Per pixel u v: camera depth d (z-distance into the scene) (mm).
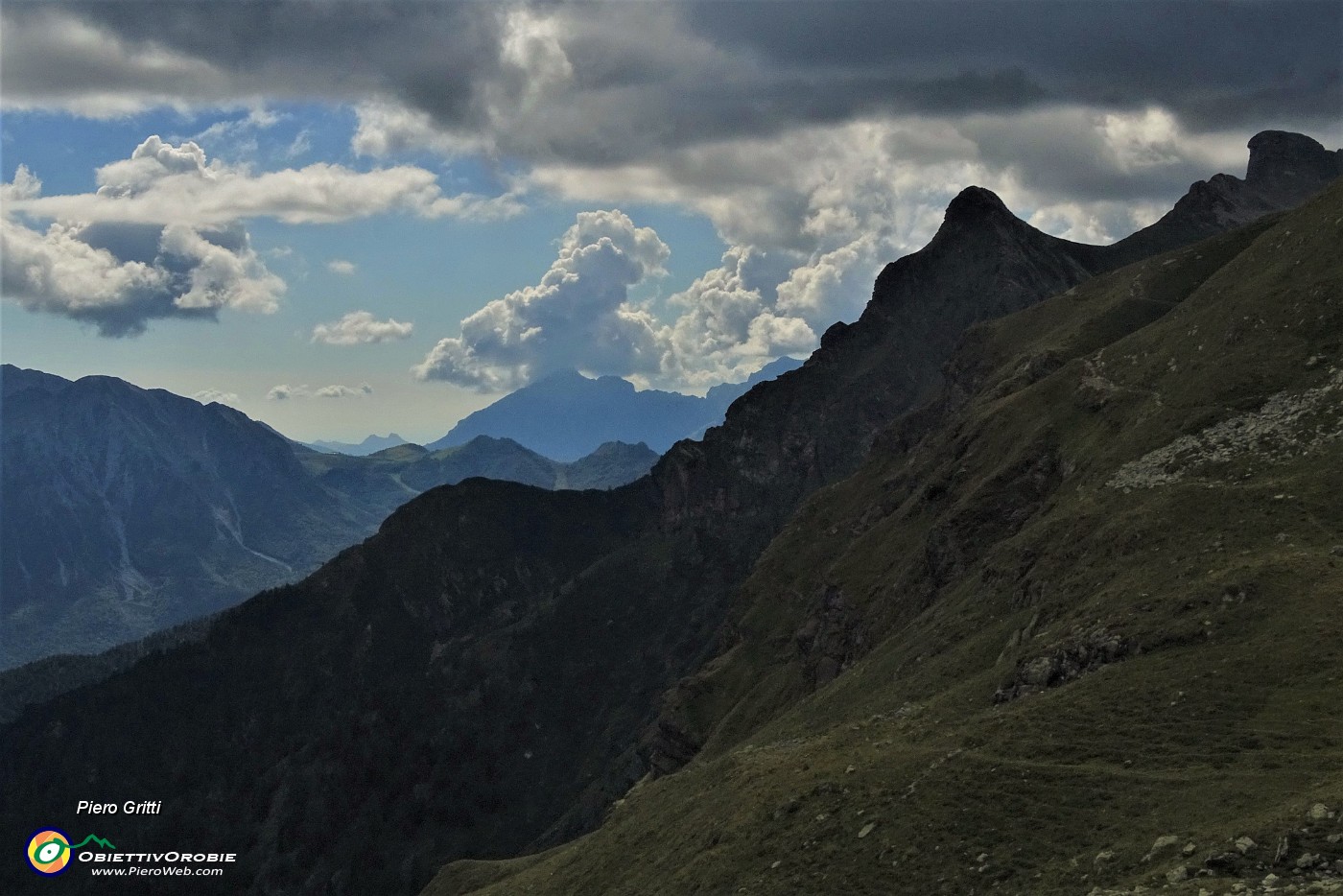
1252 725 97062
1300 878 75875
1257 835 80562
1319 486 133000
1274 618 109312
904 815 105688
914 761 114562
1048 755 104625
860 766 120062
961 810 102000
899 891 97438
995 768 104625
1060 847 92688
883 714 156250
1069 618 132500
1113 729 104000
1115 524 147625
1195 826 87000
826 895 101438
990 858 95312
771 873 109438
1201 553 130250
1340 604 106562
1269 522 130000
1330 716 94500
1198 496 142125
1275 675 101500
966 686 140000
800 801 118438
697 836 132750
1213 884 77688
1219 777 92375
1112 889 82938
